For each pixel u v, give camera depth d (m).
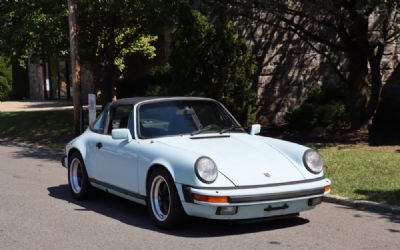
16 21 18.20
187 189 5.90
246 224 6.65
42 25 17.09
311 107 16.06
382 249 5.67
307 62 17.39
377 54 13.50
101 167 7.66
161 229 6.46
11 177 10.59
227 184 5.84
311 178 6.27
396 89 16.25
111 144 7.39
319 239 6.02
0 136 19.34
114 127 7.66
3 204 8.05
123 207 7.80
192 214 6.01
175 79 15.89
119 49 18.66
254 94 16.16
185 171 5.96
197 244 5.84
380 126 15.68
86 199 8.30
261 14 17.48
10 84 34.72
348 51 13.82
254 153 6.46
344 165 10.09
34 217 7.23
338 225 6.64
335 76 17.05
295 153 6.55
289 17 17.11
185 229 6.44
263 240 5.97
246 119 15.95
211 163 5.89
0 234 6.41
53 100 33.69
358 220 6.91
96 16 16.88
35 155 14.31
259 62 17.84
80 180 8.39
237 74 15.66
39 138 18.00
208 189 5.77
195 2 15.60
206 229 6.43
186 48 15.52
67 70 33.38
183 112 7.32
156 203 6.54
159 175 6.36
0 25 18.34
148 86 20.34
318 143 13.19
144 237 6.16
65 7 16.73
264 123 18.00
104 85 18.34
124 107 7.59
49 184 9.78
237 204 5.76
